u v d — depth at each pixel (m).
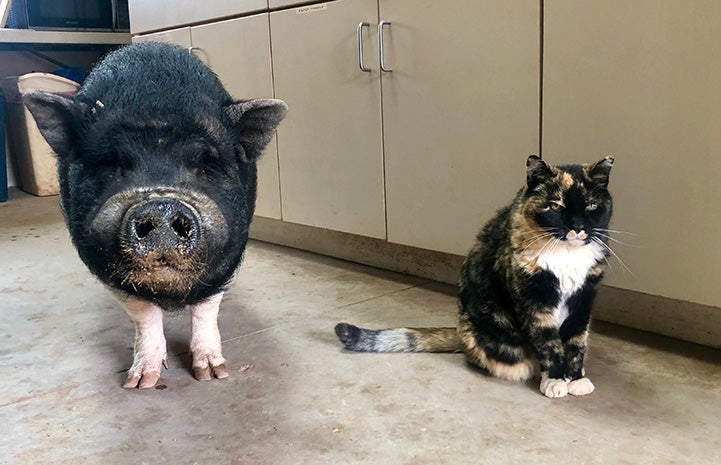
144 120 0.76
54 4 2.74
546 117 1.11
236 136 0.85
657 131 0.98
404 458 0.77
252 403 0.93
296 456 0.79
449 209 1.30
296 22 1.53
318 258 1.69
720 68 0.90
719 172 0.93
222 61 1.76
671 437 0.80
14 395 0.99
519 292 0.90
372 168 1.44
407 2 1.28
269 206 1.74
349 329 1.08
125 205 0.70
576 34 1.04
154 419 0.90
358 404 0.91
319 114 1.53
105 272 0.80
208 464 0.78
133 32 2.04
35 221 2.27
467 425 0.84
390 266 1.56
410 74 1.31
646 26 0.96
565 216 0.85
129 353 1.14
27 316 1.34
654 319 1.12
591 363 1.01
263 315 1.29
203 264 0.73
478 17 1.17
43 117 0.78
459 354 1.06
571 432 0.82
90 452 0.82
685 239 0.98
